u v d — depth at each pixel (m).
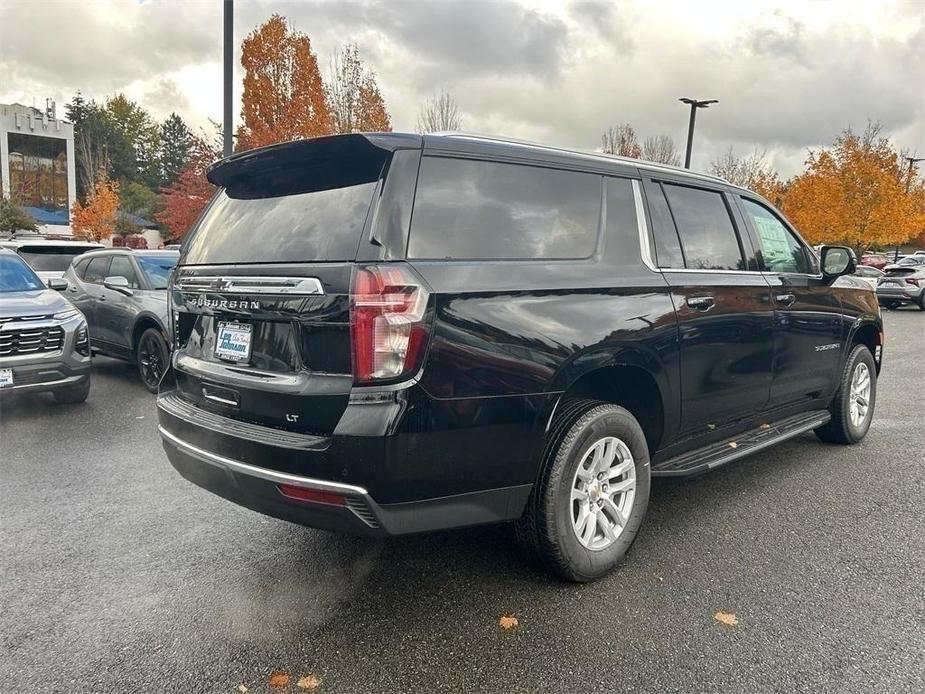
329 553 3.62
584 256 3.28
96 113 76.44
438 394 2.62
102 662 2.66
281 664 2.65
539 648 2.74
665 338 3.47
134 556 3.58
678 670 2.59
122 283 8.34
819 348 4.88
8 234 40.16
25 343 6.56
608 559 3.30
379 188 2.73
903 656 2.68
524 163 3.18
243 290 2.95
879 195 28.48
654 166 3.88
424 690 2.49
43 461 5.24
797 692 2.46
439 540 3.77
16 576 3.36
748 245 4.34
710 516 4.11
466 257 2.82
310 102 18.97
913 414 6.82
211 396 3.16
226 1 11.66
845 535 3.84
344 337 2.58
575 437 3.09
